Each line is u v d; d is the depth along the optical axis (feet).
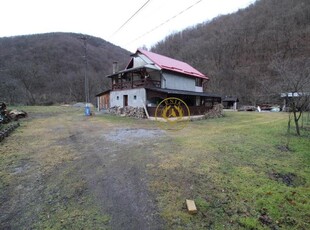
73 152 20.59
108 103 71.00
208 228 9.25
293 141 25.11
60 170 15.90
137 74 63.87
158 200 11.45
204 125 40.75
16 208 10.95
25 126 38.34
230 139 26.20
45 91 143.13
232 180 13.96
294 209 10.85
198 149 21.22
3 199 11.83
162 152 20.21
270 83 98.53
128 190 12.63
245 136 28.27
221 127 37.70
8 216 10.28
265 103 112.37
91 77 154.71
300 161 18.10
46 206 11.09
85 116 58.44
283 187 13.19
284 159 18.56
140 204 11.10
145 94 52.95
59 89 149.79
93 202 11.37
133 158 18.49
